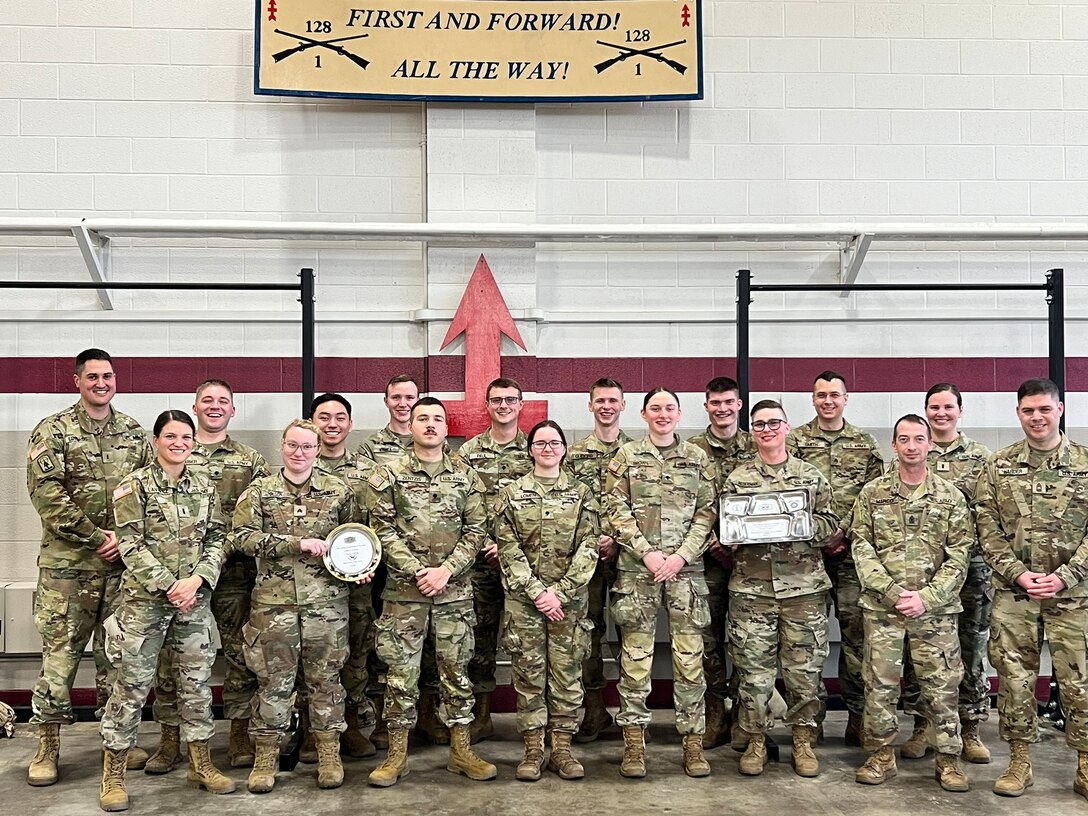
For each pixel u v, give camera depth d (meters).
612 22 5.02
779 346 5.12
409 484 3.85
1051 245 5.21
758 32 5.20
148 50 5.01
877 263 5.18
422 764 4.00
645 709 3.84
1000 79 5.23
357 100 5.02
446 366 4.98
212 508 3.78
